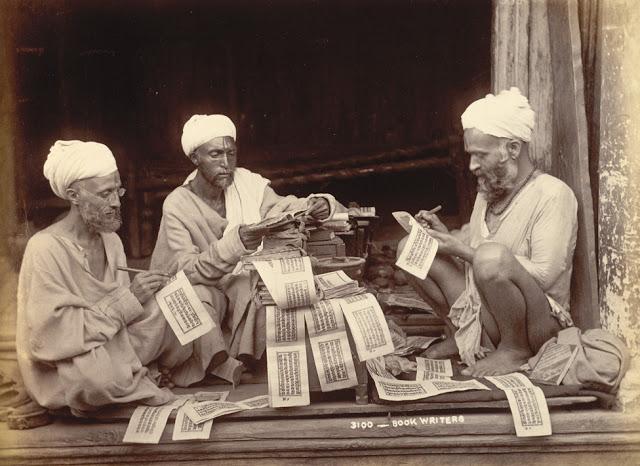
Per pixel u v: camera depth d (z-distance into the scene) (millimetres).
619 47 3836
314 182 6711
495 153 3963
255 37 7191
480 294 3891
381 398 3688
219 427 3688
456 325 4160
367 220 5004
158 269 4363
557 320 3965
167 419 3705
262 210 4500
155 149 7098
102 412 3752
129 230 6438
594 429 3660
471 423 3674
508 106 3938
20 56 5598
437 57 7113
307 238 4246
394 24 7121
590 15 4172
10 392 3871
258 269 3746
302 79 7270
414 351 4328
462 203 6602
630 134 3834
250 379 4172
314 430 3686
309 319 3725
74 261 3799
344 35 7184
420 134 7215
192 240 4332
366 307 3756
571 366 3766
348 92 7258
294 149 7195
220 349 4031
